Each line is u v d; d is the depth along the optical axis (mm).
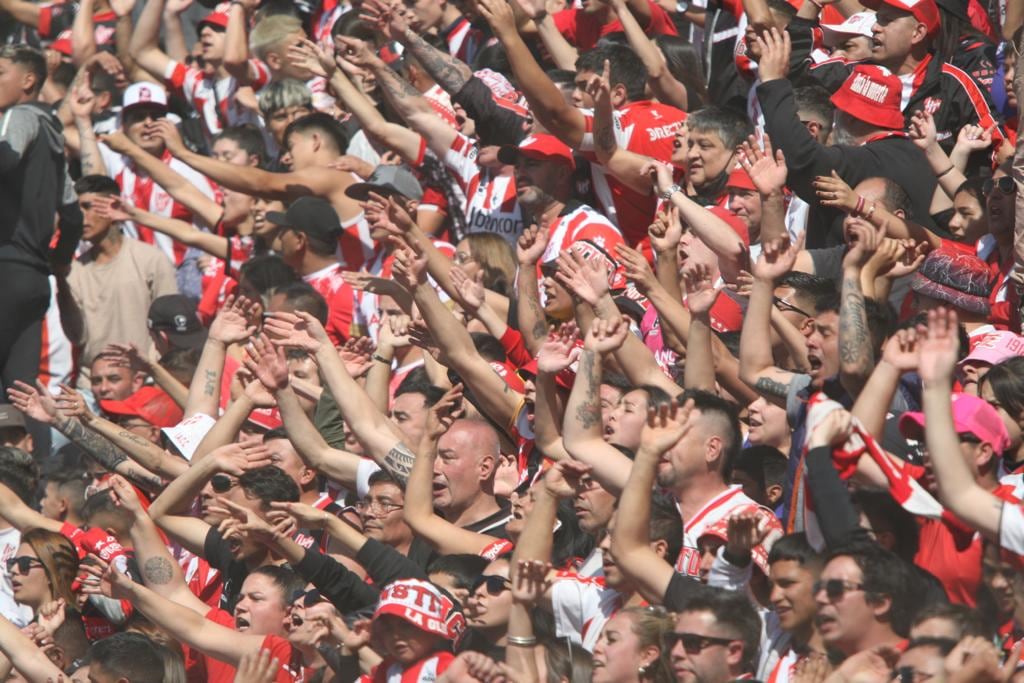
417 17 37500
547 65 34594
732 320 23438
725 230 23094
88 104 40406
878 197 24094
